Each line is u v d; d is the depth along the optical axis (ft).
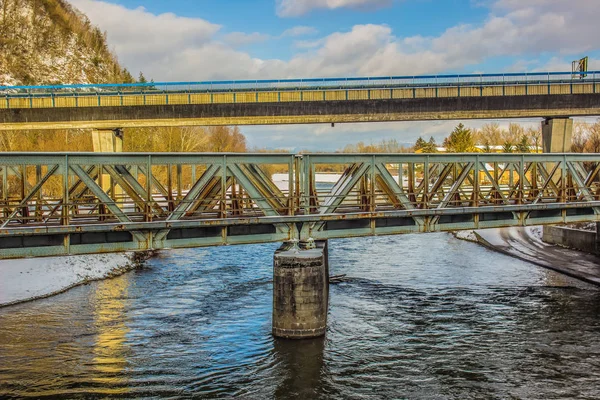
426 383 59.82
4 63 504.84
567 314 84.79
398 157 80.07
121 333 74.90
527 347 70.59
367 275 111.14
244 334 73.61
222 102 160.35
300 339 71.20
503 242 154.92
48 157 62.13
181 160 68.39
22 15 564.71
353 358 66.13
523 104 156.97
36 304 89.15
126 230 64.69
